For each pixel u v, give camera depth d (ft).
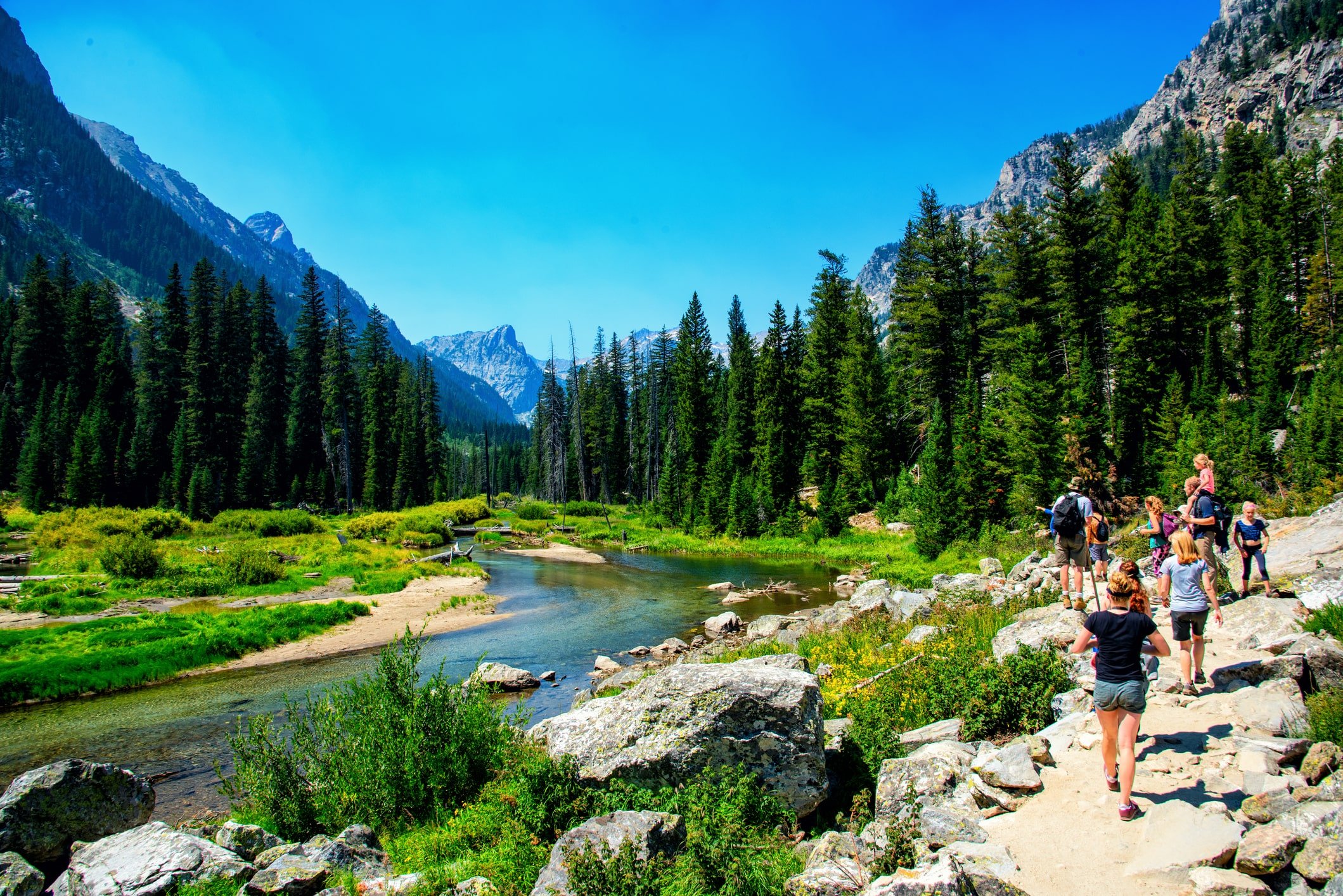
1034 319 143.54
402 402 265.54
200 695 49.78
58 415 208.33
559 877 18.43
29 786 22.99
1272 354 135.54
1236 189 214.07
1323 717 20.51
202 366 212.23
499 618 79.15
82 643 58.90
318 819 26.89
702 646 64.23
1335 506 50.72
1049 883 15.37
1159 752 20.89
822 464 184.24
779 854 20.79
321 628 71.46
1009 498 114.93
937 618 50.83
